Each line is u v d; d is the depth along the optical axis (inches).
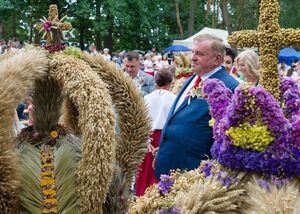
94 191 88.5
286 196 110.1
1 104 83.8
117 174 94.6
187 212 115.0
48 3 1131.9
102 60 102.9
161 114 236.2
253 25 1587.1
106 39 1316.4
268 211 109.6
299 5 1644.9
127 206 96.6
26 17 1261.1
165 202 117.7
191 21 1443.2
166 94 237.8
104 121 88.0
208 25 1672.0
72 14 1149.7
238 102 115.5
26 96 90.4
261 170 115.6
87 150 87.7
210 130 160.2
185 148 161.2
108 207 93.1
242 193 116.5
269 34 121.7
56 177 90.9
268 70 122.3
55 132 94.8
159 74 244.5
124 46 1482.5
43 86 94.6
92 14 1200.8
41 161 91.5
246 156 115.8
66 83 90.1
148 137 105.6
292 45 121.6
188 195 117.8
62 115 103.2
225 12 1290.6
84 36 1286.9
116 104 103.4
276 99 121.9
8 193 86.0
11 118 85.6
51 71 91.7
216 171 122.0
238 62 188.1
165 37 1514.5
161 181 126.2
